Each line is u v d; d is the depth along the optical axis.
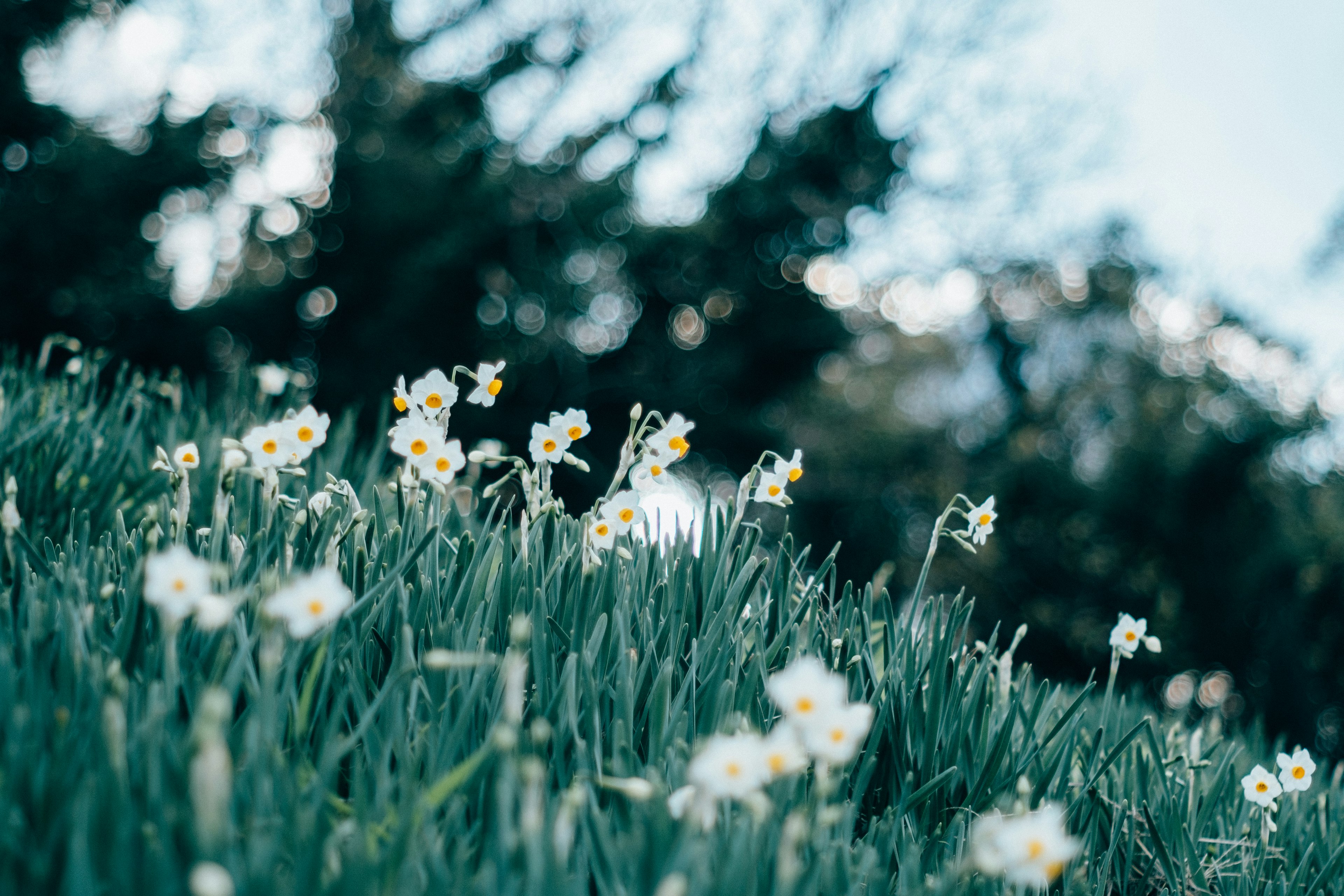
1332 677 15.21
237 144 15.91
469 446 14.74
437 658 1.17
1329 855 2.05
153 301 15.15
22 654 1.37
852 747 1.21
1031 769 1.90
